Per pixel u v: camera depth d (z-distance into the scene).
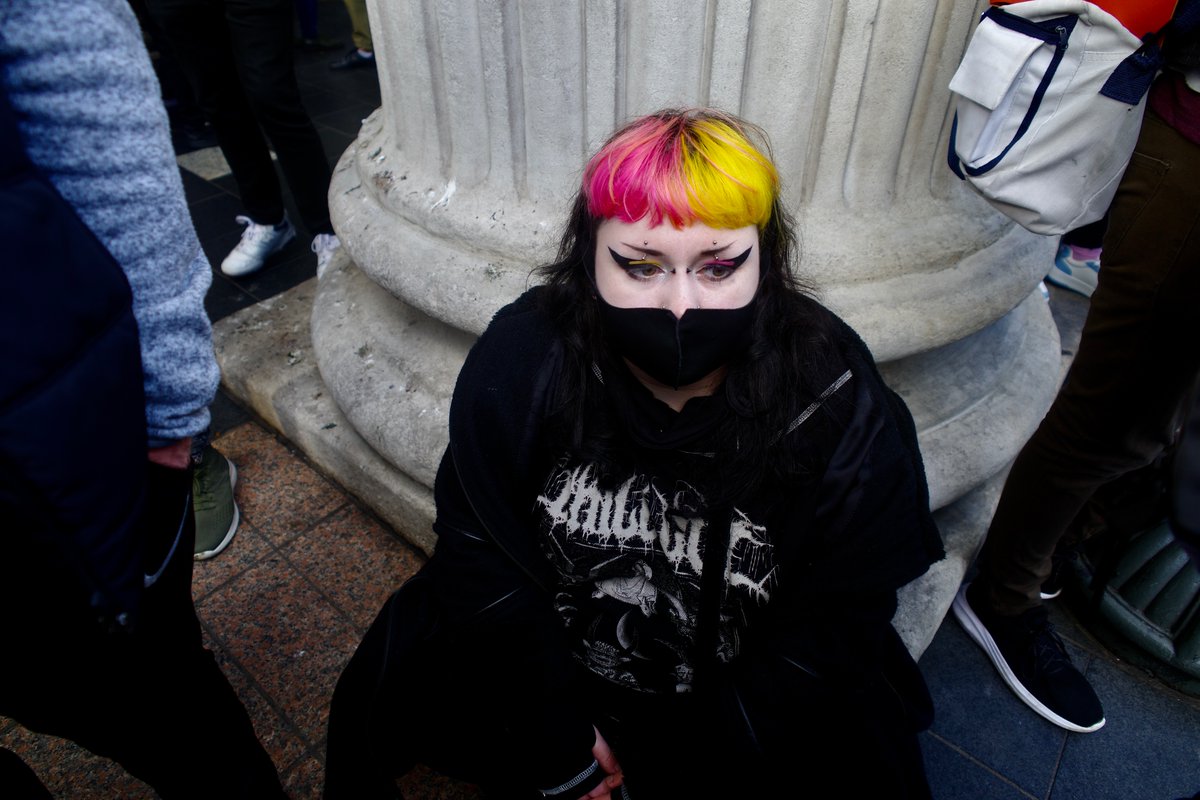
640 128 0.88
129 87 0.80
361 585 1.97
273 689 1.74
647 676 1.18
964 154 1.27
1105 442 1.40
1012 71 1.15
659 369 0.93
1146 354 1.28
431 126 1.69
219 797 1.25
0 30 0.71
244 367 2.42
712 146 0.84
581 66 1.41
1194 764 1.67
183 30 2.60
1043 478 1.53
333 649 1.82
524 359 1.04
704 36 1.33
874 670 1.12
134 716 1.08
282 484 2.25
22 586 0.85
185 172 4.02
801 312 1.00
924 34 1.36
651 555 1.06
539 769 1.17
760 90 1.38
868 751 1.14
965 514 1.96
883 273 1.54
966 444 1.77
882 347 1.55
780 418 0.96
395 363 1.98
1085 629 1.95
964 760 1.68
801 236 1.50
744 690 1.10
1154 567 1.80
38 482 0.76
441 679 1.23
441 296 1.69
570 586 1.13
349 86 4.92
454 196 1.70
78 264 0.77
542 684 1.14
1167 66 1.14
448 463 1.18
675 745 1.20
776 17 1.31
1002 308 1.64
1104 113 1.14
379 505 2.07
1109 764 1.67
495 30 1.44
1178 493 0.67
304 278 3.22
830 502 0.98
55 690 0.99
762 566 1.04
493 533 1.09
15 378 0.73
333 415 2.20
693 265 0.89
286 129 2.78
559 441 1.03
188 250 0.92
